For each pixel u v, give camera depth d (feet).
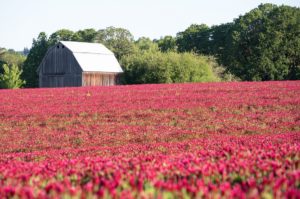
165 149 101.65
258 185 54.29
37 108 207.41
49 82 539.70
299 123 157.17
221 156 73.72
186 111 188.85
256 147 83.25
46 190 51.19
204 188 49.62
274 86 277.64
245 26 643.04
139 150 102.58
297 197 45.91
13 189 49.39
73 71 513.86
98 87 322.14
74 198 46.98
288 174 57.72
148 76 492.13
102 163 70.13
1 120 179.73
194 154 78.13
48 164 73.61
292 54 596.29
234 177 58.29
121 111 191.31
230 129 149.48
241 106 197.06
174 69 483.51
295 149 76.59
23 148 128.47
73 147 127.54
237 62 627.87
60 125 167.43
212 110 189.47
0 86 606.55
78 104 216.95
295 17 611.06
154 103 210.59
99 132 150.30
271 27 605.31
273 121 163.63
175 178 58.13
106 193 47.73
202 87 286.05
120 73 526.16
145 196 46.24
